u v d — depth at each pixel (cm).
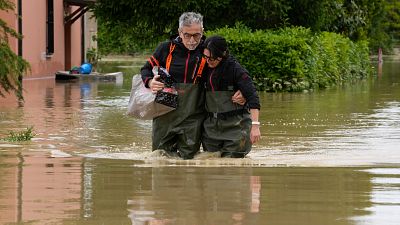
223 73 1733
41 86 5128
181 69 1747
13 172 1508
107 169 1552
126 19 5994
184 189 1303
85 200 1202
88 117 3002
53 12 6656
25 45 5988
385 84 5556
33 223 1045
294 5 5822
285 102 3831
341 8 6469
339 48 5762
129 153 1920
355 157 1844
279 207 1151
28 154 1853
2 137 2325
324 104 3697
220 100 1745
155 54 1772
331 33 5997
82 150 2005
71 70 6141
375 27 10238
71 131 2506
